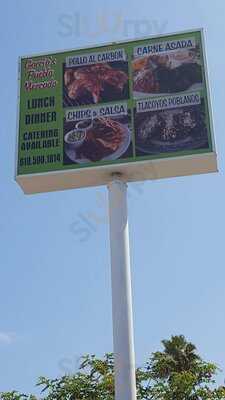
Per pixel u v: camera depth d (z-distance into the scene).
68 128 22.89
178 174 22.58
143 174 22.36
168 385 31.95
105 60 23.88
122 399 19.28
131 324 20.31
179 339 47.56
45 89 23.77
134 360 19.94
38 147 22.73
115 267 20.95
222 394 31.39
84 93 23.42
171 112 22.53
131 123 22.59
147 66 23.48
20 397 32.19
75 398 31.08
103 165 22.06
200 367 33.84
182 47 23.62
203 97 22.61
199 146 21.78
